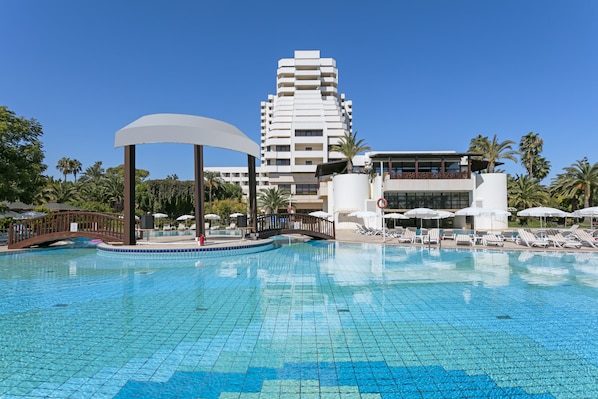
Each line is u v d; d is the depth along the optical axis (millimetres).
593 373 4336
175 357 4832
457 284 9312
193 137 16375
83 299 7918
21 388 4035
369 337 5527
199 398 3832
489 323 6137
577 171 42594
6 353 4973
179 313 6816
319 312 6859
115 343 5312
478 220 35938
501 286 9031
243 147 18281
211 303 7539
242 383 4137
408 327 5977
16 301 7738
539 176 60250
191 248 14844
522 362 4633
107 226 18000
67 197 54156
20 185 21297
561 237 18172
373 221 36344
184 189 56375
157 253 14562
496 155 39375
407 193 37406
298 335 5629
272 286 9188
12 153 20734
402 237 20891
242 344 5270
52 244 20172
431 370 4434
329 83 73312
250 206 19828
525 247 17016
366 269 11766
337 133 64812
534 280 9766
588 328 5867
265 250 17562
